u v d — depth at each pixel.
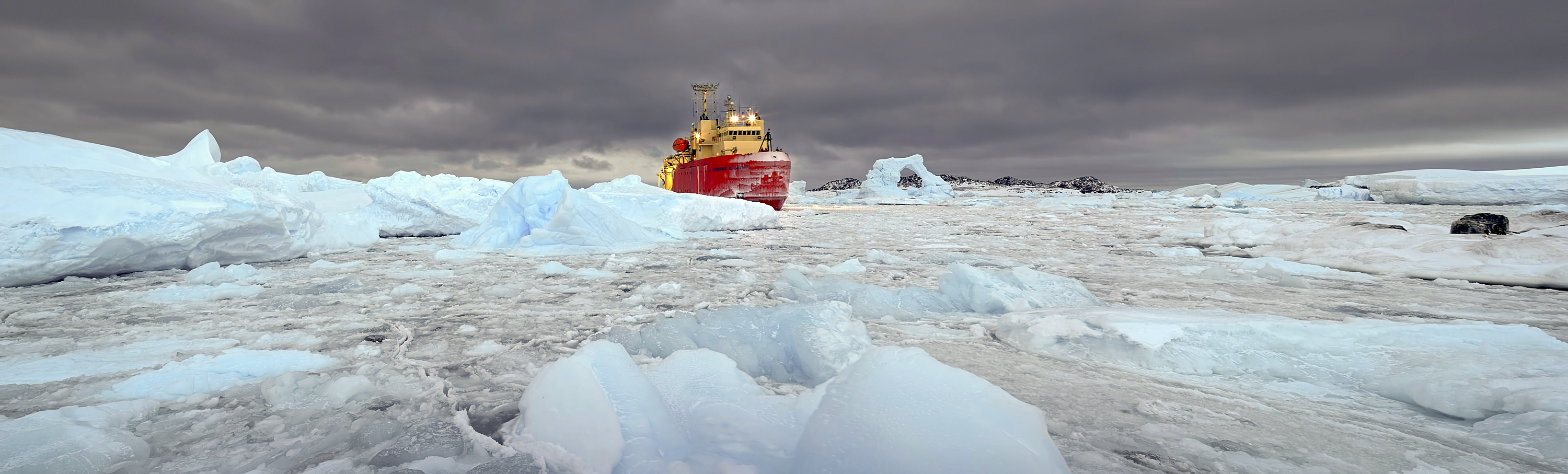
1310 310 5.27
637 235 12.50
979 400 2.24
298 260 9.56
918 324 4.69
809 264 9.26
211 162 13.48
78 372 3.30
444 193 14.52
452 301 5.86
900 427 2.09
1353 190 41.88
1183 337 3.54
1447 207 33.41
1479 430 2.43
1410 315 5.09
